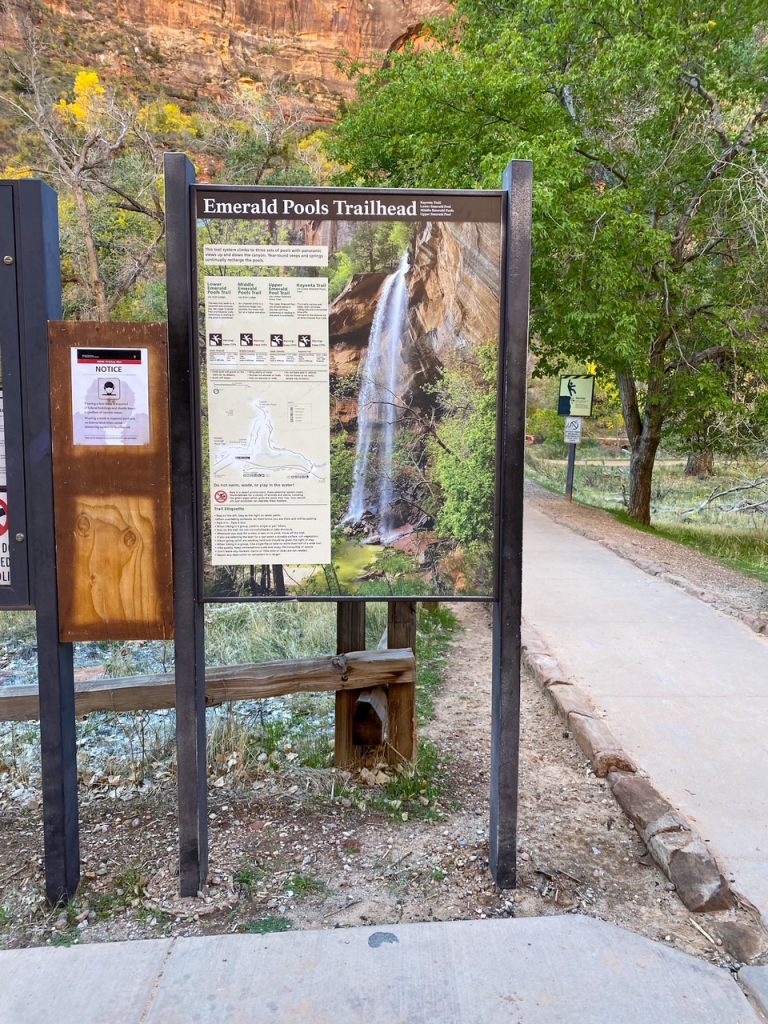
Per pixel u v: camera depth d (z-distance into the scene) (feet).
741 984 7.56
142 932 8.31
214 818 10.66
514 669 8.73
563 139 38.91
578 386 53.52
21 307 8.23
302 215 8.34
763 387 46.80
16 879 9.34
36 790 11.77
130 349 8.35
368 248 8.41
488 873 9.39
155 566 8.55
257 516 8.65
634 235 39.96
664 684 16.14
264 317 8.43
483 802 11.28
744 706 14.93
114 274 50.47
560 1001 7.23
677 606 23.07
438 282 8.46
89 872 9.37
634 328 39.22
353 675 11.38
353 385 8.57
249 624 18.81
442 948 7.94
